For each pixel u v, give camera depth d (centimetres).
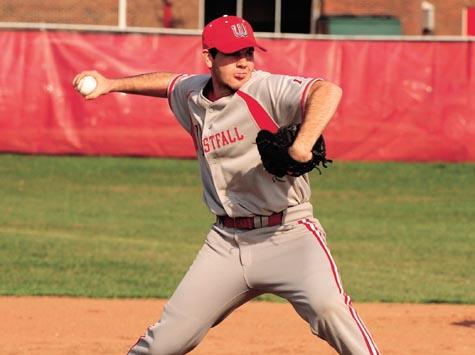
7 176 5575
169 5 8069
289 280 1688
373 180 5672
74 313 2858
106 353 2412
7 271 3506
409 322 2802
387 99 5862
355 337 1622
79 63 5803
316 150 1540
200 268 1747
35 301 3014
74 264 3659
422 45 5831
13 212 4775
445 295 3234
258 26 8344
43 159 5912
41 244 4041
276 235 1712
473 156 5906
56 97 5869
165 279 3428
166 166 5903
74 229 4406
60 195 5231
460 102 5859
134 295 3144
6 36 5794
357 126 5884
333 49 5819
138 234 4325
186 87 1814
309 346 2497
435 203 5228
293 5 8362
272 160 1534
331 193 5406
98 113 5912
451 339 2602
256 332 2647
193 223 4631
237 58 1664
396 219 4803
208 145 1719
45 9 7938
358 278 3512
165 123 5947
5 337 2555
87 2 7944
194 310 1730
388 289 3328
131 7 8000
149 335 1756
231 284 1734
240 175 1706
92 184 5503
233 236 1731
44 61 5825
